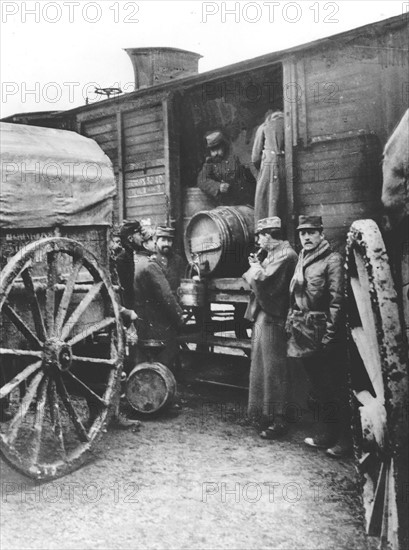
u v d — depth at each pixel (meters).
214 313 7.01
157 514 3.68
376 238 3.10
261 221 5.38
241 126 7.59
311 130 6.16
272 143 6.33
